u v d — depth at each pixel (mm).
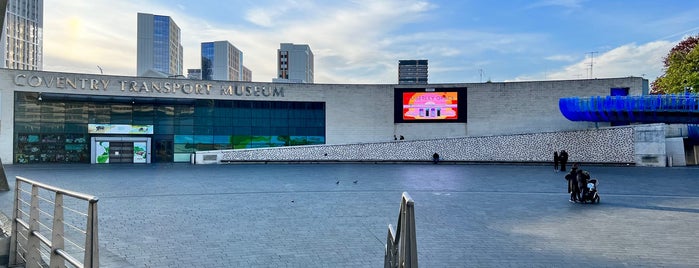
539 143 34906
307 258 8180
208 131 37719
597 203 14672
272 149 35719
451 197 16078
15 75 32281
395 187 19234
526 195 16672
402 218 3938
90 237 4613
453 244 9172
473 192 17547
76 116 34656
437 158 35250
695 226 10922
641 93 36531
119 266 7625
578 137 34094
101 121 35281
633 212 12953
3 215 10602
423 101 39406
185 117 37219
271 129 38969
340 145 36375
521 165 33531
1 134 32000
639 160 32000
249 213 12688
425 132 39375
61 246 5688
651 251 8594
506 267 7672
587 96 37188
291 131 39281
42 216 11812
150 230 10406
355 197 16031
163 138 36781
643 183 20844
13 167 30125
